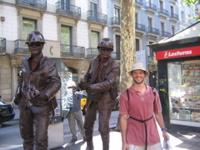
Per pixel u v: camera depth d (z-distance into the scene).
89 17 32.53
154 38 44.59
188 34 8.80
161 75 9.43
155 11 45.56
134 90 4.29
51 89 4.51
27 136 4.75
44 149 4.52
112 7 36.34
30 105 4.54
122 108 4.27
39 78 4.56
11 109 14.54
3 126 14.53
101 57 5.51
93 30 33.50
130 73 4.37
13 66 25.09
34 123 4.66
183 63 9.10
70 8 30.45
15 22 25.53
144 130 4.20
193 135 8.45
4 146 8.57
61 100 7.55
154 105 4.39
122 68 10.81
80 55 30.86
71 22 30.72
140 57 11.79
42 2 27.55
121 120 4.27
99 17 34.00
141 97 4.23
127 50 10.79
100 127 5.35
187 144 7.43
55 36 29.02
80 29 31.78
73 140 8.17
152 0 45.09
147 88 4.36
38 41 4.52
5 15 24.83
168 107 9.32
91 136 5.67
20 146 8.48
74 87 7.99
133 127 4.23
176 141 7.75
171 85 9.33
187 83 9.02
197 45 8.34
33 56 4.61
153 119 4.30
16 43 25.11
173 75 9.30
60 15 29.30
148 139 4.19
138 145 4.18
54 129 7.28
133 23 10.93
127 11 10.84
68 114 8.02
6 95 24.75
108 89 5.38
